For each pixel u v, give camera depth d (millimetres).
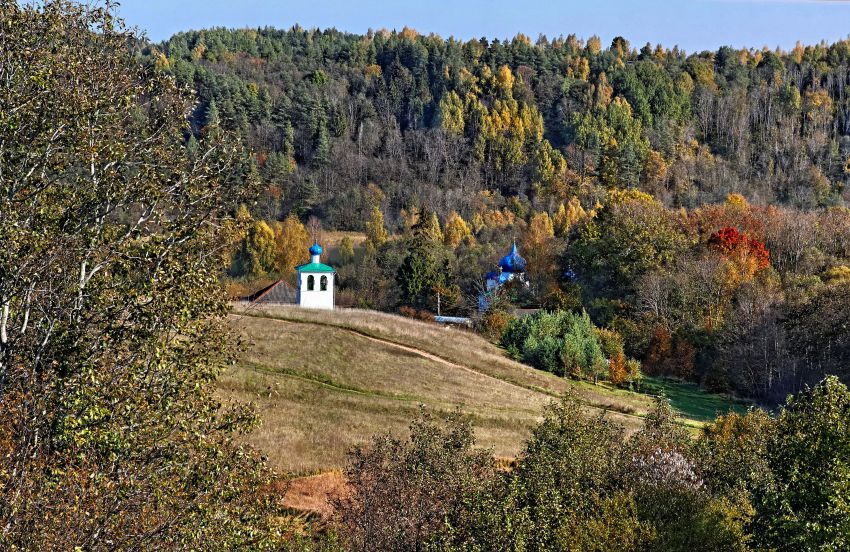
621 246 119375
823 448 30328
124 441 20203
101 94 24172
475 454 37219
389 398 62031
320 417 54406
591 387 82625
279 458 45656
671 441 47344
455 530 29281
